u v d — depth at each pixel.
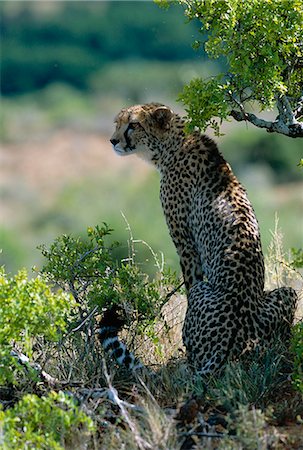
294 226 30.84
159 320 11.80
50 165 59.53
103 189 48.78
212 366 10.60
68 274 11.40
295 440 9.27
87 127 66.94
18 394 10.02
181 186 12.63
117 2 87.81
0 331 9.38
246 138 48.69
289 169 46.91
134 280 11.47
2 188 52.47
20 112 71.38
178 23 83.88
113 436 9.12
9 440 8.59
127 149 13.38
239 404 9.20
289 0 10.53
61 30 84.62
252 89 10.80
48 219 44.94
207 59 11.87
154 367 11.34
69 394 9.97
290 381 10.54
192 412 9.48
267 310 10.99
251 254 11.30
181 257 12.71
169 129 13.02
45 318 9.54
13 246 35.28
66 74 81.00
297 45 10.84
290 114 10.86
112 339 11.05
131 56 83.38
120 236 31.23
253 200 38.97
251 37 10.48
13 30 84.56
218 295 10.98
